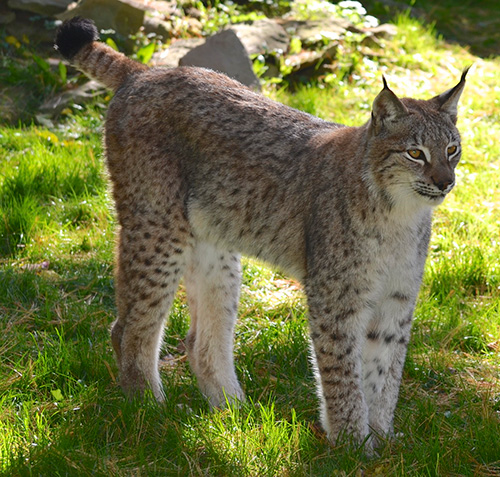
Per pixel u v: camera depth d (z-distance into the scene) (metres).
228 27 18.11
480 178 13.59
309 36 18.42
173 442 6.98
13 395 7.62
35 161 12.58
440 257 10.97
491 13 24.36
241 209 7.98
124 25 16.97
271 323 9.50
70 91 15.38
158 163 7.87
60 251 10.77
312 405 7.91
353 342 7.27
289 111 8.16
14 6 16.88
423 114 7.17
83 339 8.75
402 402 8.13
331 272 7.23
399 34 20.19
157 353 8.18
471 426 7.32
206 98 8.05
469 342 9.23
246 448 6.90
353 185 7.22
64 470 6.52
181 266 8.11
